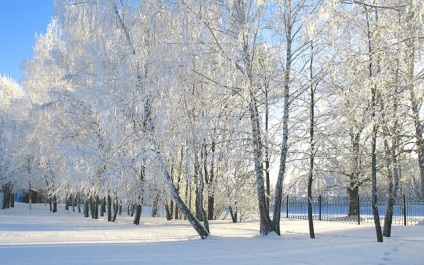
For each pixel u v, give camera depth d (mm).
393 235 15117
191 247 11758
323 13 9422
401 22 9898
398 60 10508
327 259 9367
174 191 14938
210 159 15656
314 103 14562
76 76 18281
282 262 8914
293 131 14523
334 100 14141
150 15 14258
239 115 14742
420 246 11648
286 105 14266
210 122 14398
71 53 18438
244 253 10477
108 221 26000
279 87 14961
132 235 15625
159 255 10023
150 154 14102
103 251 10711
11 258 9328
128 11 14695
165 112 13750
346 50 12180
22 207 49094
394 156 13945
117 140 14445
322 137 14242
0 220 23547
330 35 12328
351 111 11664
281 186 14961
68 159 17266
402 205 22812
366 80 10539
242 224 22203
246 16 13969
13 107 31062
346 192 32094
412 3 8320
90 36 15984
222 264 8633
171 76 13586
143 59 14070
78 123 20266
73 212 41438
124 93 14039
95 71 16141
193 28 13789
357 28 11938
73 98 20234
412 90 10797
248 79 13352
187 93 14273
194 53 13969
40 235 15094
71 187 22625
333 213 32062
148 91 13750
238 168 17172
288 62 14125
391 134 12906
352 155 15281
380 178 24828
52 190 28688
